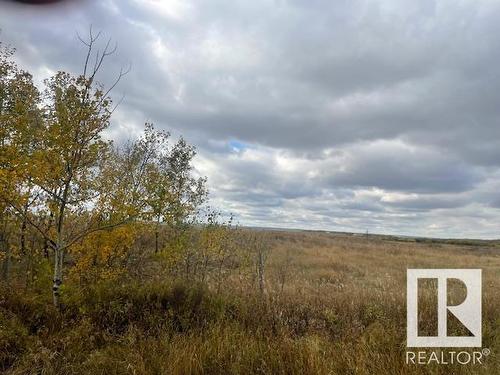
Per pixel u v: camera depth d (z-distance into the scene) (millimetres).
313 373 4555
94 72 6277
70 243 6484
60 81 6238
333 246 31031
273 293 8203
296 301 7836
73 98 6176
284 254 20953
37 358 4742
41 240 8148
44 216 7156
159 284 7289
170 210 7102
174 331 6012
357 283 12469
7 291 6426
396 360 4922
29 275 7566
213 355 5031
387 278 12727
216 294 7359
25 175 6133
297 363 4770
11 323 5355
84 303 6398
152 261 9695
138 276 8609
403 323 6719
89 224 7008
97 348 5367
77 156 6383
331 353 5211
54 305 6137
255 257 10367
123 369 4723
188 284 7469
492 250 42500
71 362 4945
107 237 7570
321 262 18781
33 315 5844
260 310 6895
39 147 6328
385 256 24719
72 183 6602
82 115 6133
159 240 9820
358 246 33312
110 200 6789
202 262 10258
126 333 5680
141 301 6738
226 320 6199
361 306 7707
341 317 7066
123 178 8266
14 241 8484
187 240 9578
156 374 4664
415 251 30500
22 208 6707
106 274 7781
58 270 6328
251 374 4691
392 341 5660
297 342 5371
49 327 5680
